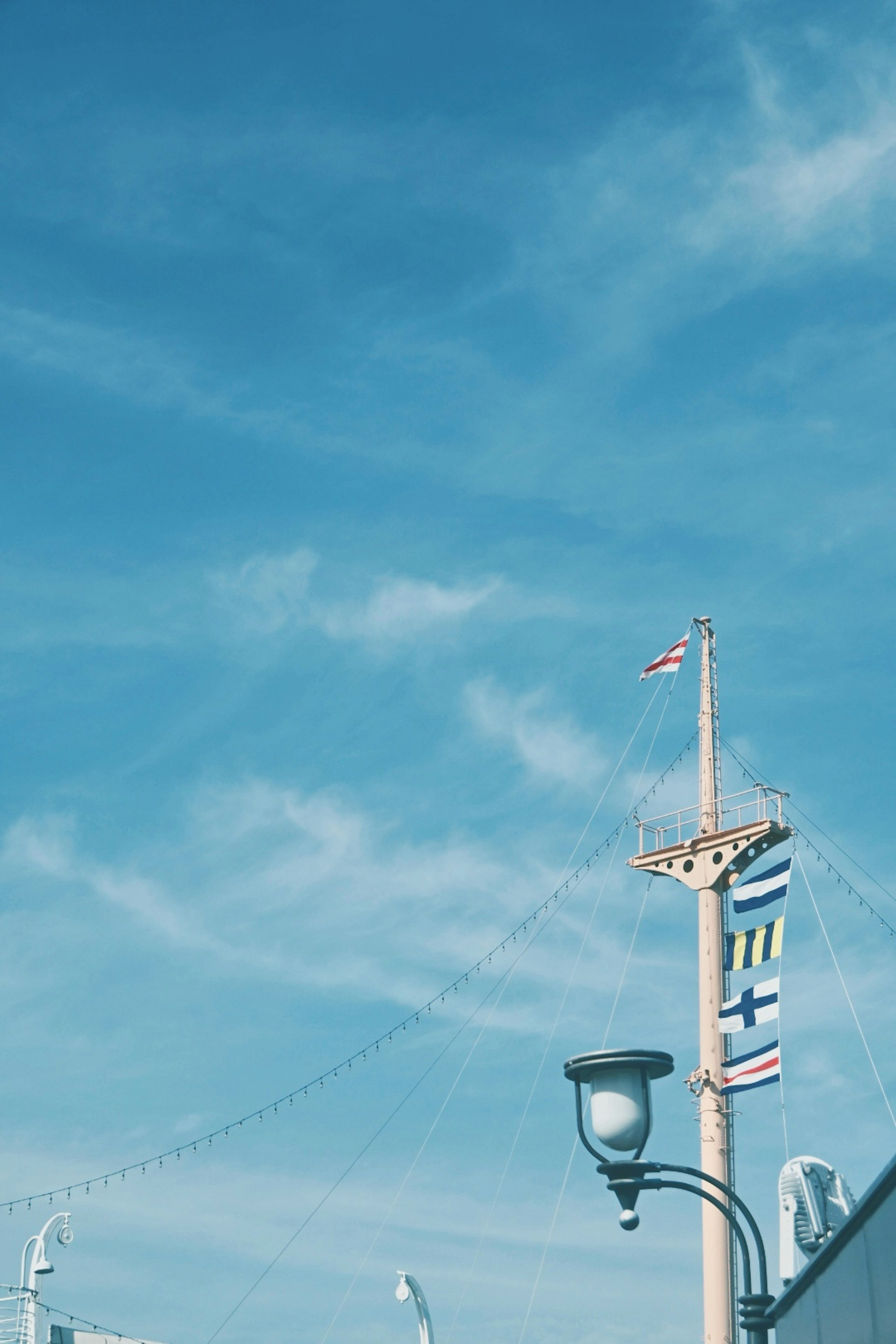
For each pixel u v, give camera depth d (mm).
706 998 35531
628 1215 11195
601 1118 11102
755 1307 11062
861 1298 10633
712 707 38844
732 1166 34094
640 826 38312
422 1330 33469
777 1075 32156
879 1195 10055
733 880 36938
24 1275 34594
